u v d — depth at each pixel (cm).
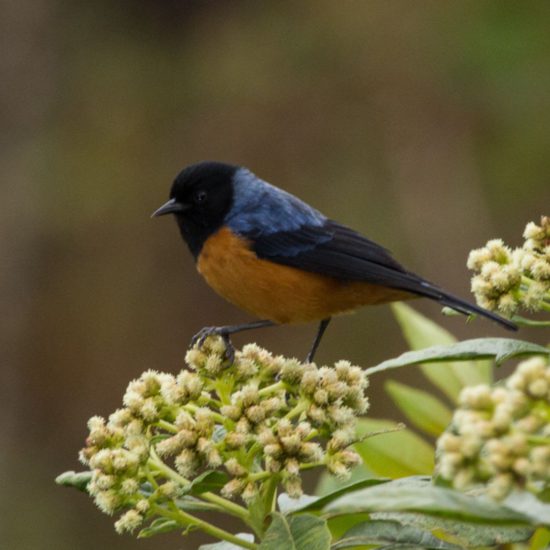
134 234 2059
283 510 425
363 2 2027
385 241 1839
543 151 1745
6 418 1969
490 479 291
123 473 401
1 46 2116
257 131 2059
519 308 443
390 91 1961
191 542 1496
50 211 2044
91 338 2019
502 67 1758
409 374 1619
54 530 1614
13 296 2012
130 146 2103
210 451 397
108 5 2197
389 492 289
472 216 1788
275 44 2084
